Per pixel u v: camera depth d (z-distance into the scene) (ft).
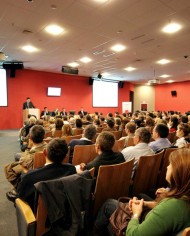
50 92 39.63
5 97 34.76
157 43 21.97
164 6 14.17
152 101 57.26
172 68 35.29
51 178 5.01
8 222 7.48
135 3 13.82
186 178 3.11
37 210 4.47
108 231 5.06
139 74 41.57
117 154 6.82
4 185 10.87
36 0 13.55
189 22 16.66
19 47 23.73
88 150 9.45
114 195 6.39
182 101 51.16
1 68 33.78
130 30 18.48
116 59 29.07
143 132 8.49
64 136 12.99
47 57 28.35
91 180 4.88
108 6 14.24
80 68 35.81
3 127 34.88
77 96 43.78
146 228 3.16
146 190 7.95
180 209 3.05
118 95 51.21
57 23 17.08
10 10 14.90
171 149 8.70
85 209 4.63
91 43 22.16
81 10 14.84
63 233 4.33
